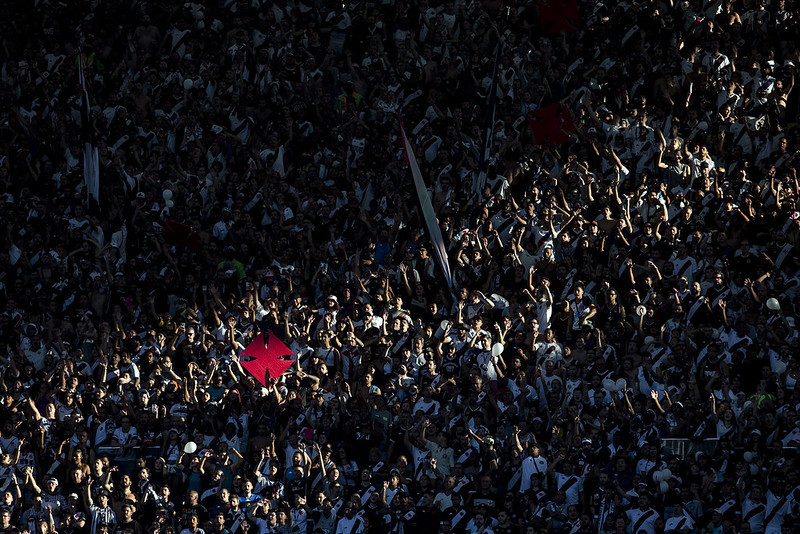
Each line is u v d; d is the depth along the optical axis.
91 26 114.00
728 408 82.44
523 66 110.06
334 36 115.50
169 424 84.25
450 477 80.50
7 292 96.25
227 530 78.25
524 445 81.62
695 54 108.44
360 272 94.94
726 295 91.62
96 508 79.12
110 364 87.62
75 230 98.56
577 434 81.75
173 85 109.62
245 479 80.50
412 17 116.00
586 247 94.06
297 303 92.00
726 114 105.38
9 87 110.06
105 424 84.56
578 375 85.69
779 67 110.12
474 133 104.19
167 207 99.62
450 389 85.25
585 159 102.62
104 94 109.88
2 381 87.38
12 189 103.88
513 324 90.88
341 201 100.88
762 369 85.19
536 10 113.94
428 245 95.38
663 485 78.50
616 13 113.31
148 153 104.31
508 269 93.31
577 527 77.50
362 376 86.56
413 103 109.69
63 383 86.50
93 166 99.38
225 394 86.62
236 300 94.19
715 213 98.56
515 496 79.75
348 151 105.06
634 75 109.06
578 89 107.56
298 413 84.25
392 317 91.38
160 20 115.56
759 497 77.56
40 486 81.62
